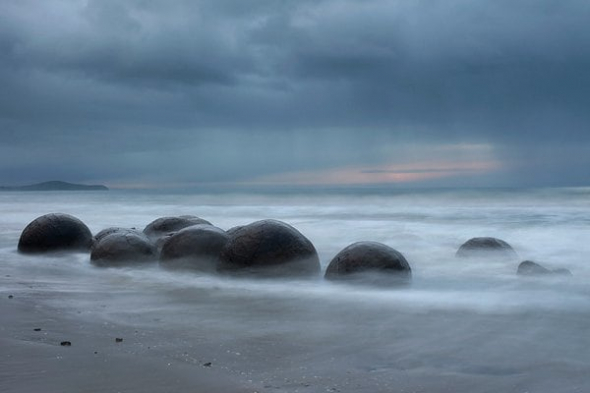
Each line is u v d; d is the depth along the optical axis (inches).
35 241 498.0
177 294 331.3
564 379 185.3
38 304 304.5
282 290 336.5
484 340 229.3
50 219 507.5
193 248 401.7
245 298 317.1
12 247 593.6
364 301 305.1
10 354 210.5
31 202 1884.8
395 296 318.0
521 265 401.1
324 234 689.6
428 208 1184.8
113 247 436.5
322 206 1307.8
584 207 1162.0
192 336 238.1
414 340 229.8
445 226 778.2
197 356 209.8
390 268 354.0
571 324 253.4
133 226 866.1
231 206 1353.3
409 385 180.1
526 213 1009.5
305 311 284.5
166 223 511.2
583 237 633.0
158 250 448.1
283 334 240.7
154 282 370.6
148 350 217.0
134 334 241.6
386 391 175.2
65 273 417.1
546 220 866.1
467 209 1136.2
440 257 485.1
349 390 175.8
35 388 176.2
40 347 220.2
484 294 323.9
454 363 201.6
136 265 427.8
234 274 374.6
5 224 942.4
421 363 201.6
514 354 211.5
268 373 190.9
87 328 251.8
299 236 382.0
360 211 1116.5
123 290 347.6
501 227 752.3
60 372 190.7
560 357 207.9
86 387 177.3
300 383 181.3
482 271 412.2
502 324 253.8
